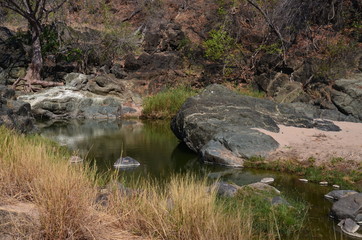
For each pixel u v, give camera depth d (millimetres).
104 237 3793
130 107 20156
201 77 23562
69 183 4023
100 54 24344
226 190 6648
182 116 11812
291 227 5531
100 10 29109
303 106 16641
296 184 8070
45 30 23375
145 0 30062
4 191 4258
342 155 9398
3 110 10523
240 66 23141
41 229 3555
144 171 8891
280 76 20859
